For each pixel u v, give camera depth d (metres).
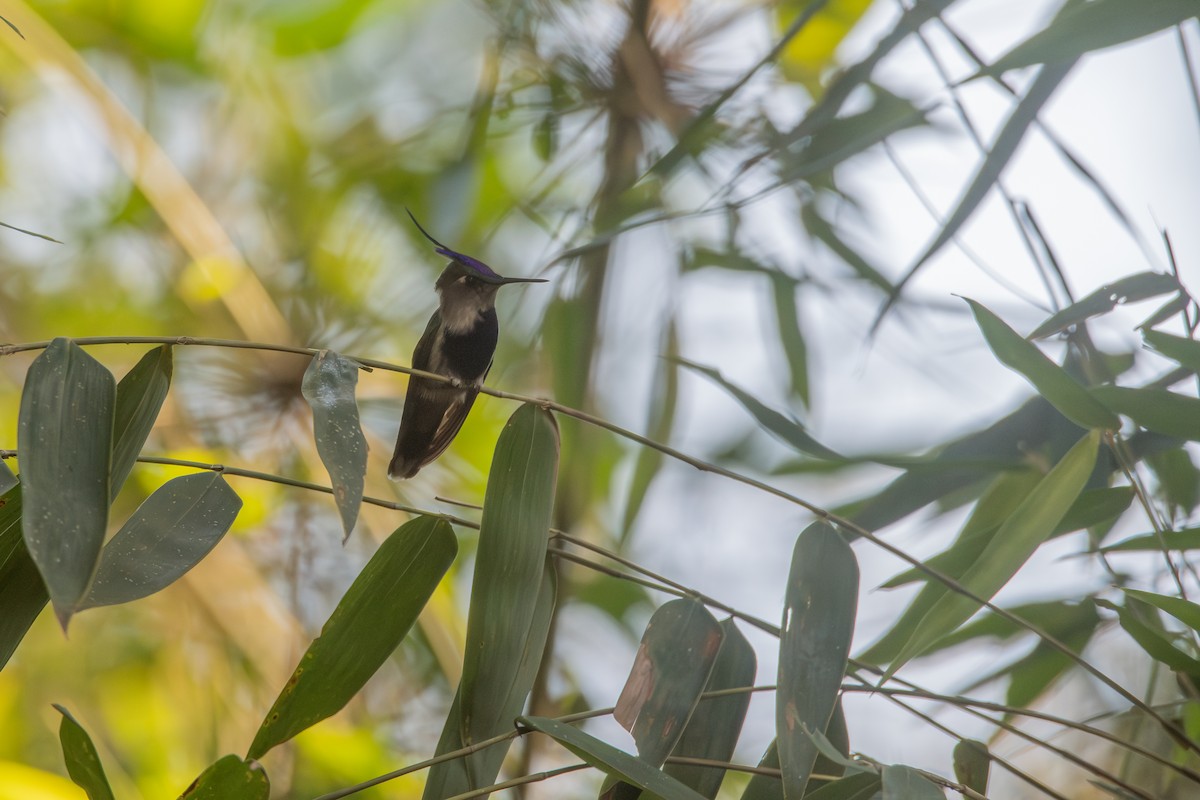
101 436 3.71
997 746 8.08
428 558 4.54
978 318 5.09
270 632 9.00
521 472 4.67
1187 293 5.21
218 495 4.30
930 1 5.55
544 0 8.36
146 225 10.42
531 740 8.59
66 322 10.40
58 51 9.19
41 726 9.53
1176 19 4.89
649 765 4.14
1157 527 4.91
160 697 9.54
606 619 9.69
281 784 8.16
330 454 3.71
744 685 4.99
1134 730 6.39
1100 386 5.20
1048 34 5.10
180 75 11.48
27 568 4.12
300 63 11.78
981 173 5.54
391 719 9.08
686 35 8.34
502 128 8.90
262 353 8.95
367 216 10.37
